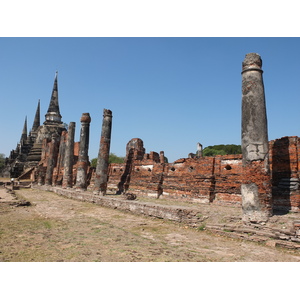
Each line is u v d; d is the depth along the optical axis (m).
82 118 27.42
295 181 12.40
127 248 8.27
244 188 11.23
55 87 73.69
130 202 16.36
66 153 31.83
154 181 22.41
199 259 7.32
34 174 52.31
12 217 14.08
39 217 14.23
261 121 11.27
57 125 69.31
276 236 9.34
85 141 27.06
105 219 13.93
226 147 58.03
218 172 17.42
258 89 11.50
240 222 11.26
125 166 26.69
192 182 18.77
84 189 26.42
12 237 9.57
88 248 8.18
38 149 64.62
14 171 63.12
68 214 15.54
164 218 13.70
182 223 12.63
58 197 26.34
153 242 9.20
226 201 16.56
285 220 10.15
